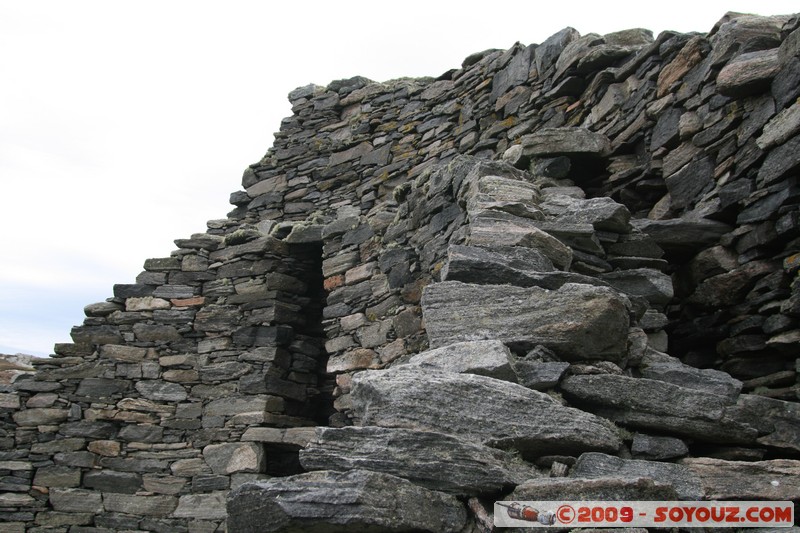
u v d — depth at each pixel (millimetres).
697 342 7785
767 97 7258
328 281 11633
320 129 15250
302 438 11523
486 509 4156
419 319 10086
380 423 4555
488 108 12219
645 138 8867
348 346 11039
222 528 11391
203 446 12086
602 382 4965
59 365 12922
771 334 7012
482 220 6652
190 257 13414
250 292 12891
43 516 12094
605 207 7082
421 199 10266
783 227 6906
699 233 7699
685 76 8414
